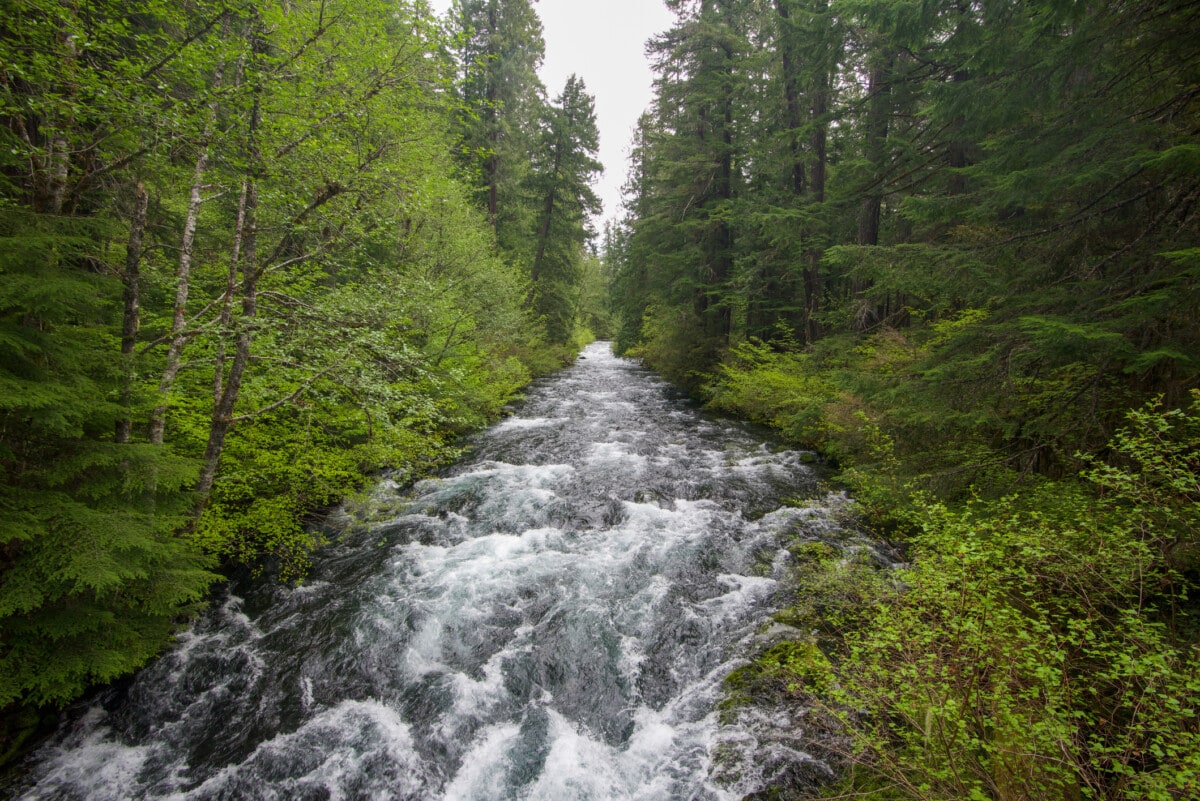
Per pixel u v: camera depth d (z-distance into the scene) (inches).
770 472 433.1
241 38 200.4
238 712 190.9
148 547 163.6
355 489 369.4
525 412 660.7
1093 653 123.9
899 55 530.3
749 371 695.1
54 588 150.1
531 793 161.9
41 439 162.2
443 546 307.6
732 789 155.8
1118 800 106.3
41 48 164.1
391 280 317.7
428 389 434.6
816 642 211.5
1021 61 273.6
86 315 168.1
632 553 297.4
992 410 239.6
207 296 303.7
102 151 198.5
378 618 239.9
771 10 624.1
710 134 786.8
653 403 741.3
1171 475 137.3
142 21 216.4
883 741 132.3
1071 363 215.8
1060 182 221.6
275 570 277.0
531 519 341.4
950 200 305.7
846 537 305.3
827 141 730.8
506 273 711.7
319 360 260.4
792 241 595.8
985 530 200.7
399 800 160.1
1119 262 215.6
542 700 198.2
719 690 194.9
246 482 288.8
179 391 252.2
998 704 121.7
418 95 262.8
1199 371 167.8
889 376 281.4
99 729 181.5
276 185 241.4
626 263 1022.4
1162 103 220.1
